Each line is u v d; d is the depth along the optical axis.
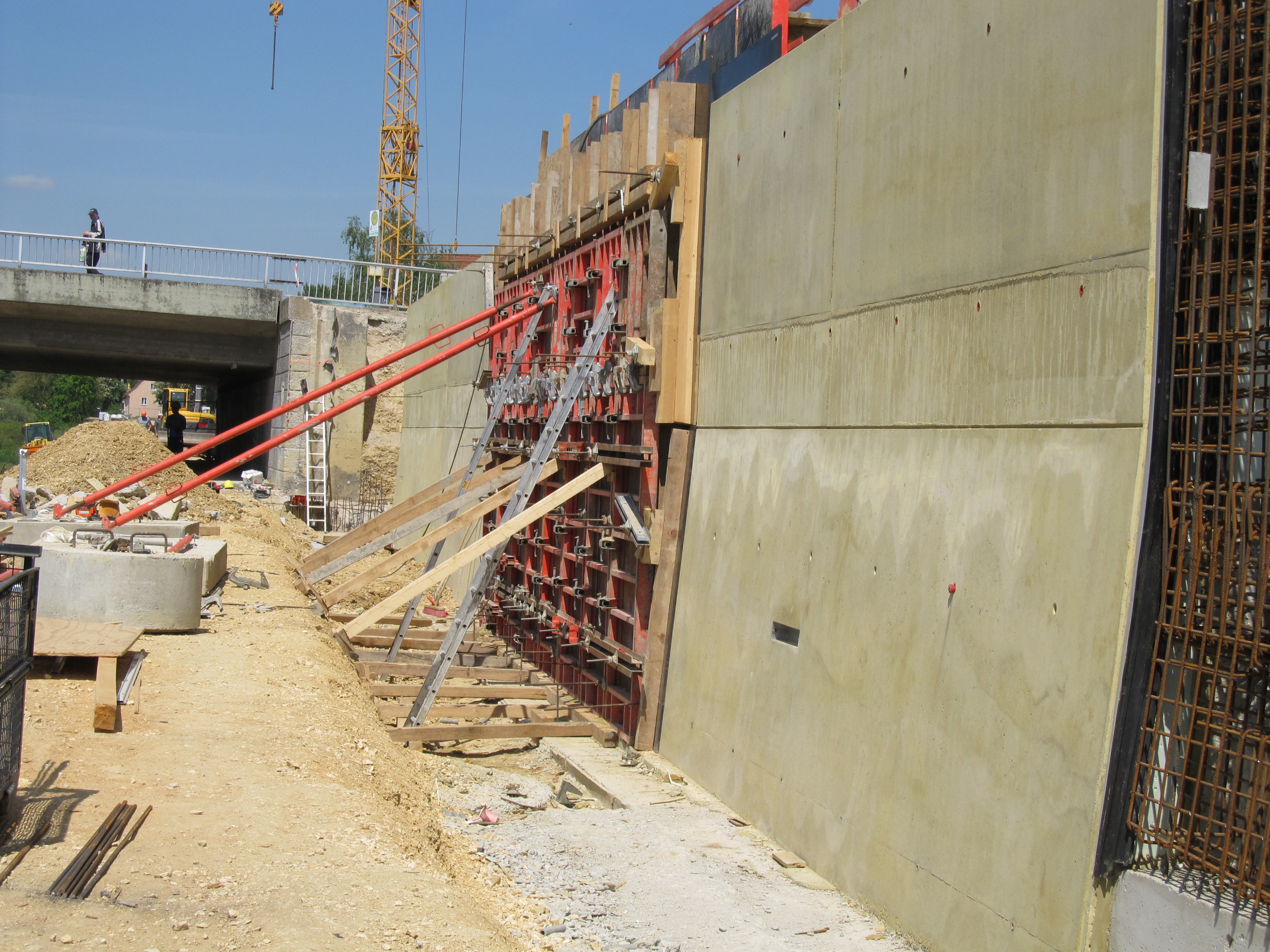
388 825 8.11
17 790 7.36
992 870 7.92
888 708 9.42
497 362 23.16
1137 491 7.04
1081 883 7.12
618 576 15.52
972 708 8.38
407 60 70.69
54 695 9.59
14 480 18.33
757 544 12.17
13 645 6.90
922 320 9.49
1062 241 7.88
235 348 37.28
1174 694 6.96
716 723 12.59
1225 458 6.75
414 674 16.81
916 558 9.32
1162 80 7.02
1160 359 6.96
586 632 16.45
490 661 18.64
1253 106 6.70
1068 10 7.91
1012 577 8.12
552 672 18.19
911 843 8.85
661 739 14.04
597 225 17.11
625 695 15.09
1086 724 7.25
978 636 8.40
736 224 13.12
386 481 34.91
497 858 9.75
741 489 12.73
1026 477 8.12
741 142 13.04
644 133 15.27
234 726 9.54
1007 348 8.42
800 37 13.32
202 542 16.45
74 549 13.07
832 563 10.60
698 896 9.31
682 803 12.15
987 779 8.12
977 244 8.81
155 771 8.13
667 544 14.16
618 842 10.70
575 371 15.87
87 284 32.56
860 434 10.43
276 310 34.75
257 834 7.20
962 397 8.96
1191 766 6.84
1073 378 7.73
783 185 11.98
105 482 23.30
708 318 13.89
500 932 6.92
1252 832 6.23
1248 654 6.45
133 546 13.84
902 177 9.84
